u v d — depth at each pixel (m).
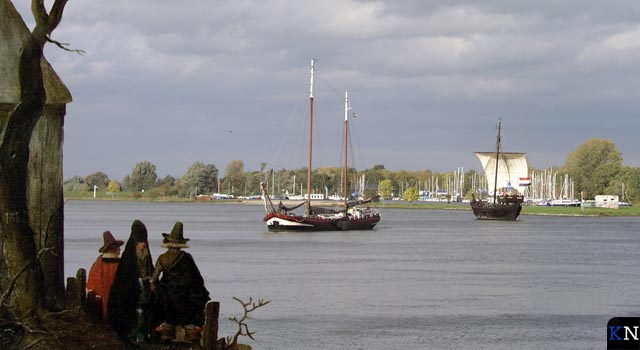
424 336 58.97
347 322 63.88
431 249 151.88
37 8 20.64
